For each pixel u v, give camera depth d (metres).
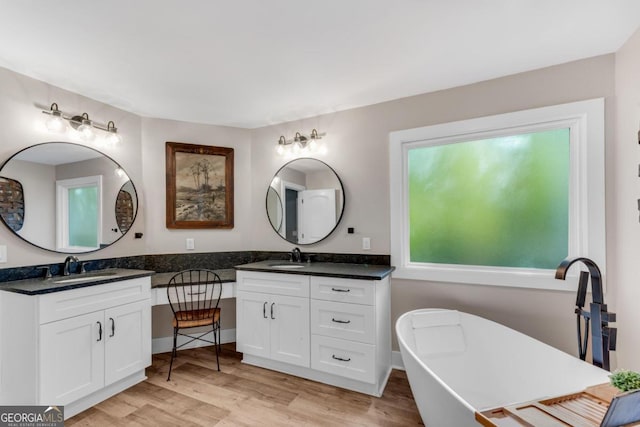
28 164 2.17
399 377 2.41
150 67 2.07
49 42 1.76
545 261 2.20
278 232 3.14
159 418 1.90
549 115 2.09
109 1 1.43
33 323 1.77
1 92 2.05
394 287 2.59
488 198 2.38
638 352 1.70
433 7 1.50
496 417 1.10
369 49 1.88
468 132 2.35
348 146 2.82
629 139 1.79
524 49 1.89
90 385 2.00
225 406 2.03
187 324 2.42
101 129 2.59
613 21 1.63
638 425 0.96
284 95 2.53
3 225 2.05
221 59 1.97
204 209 3.10
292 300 2.41
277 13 1.54
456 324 2.18
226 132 3.23
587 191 1.99
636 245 1.72
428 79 2.28
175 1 1.44
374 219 2.70
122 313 2.21
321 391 2.21
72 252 2.39
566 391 1.65
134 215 2.81
